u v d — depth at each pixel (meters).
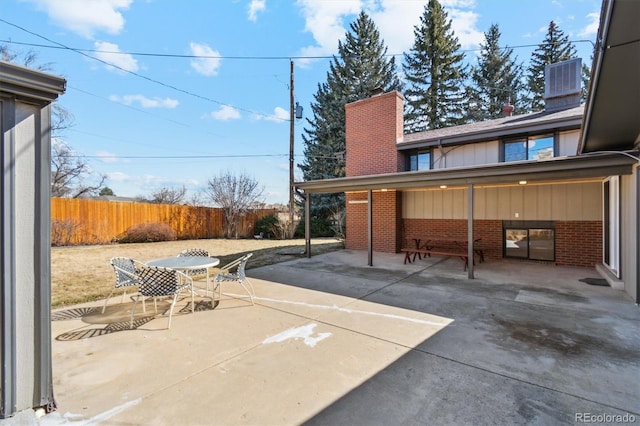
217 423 2.30
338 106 21.16
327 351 3.47
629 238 5.47
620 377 2.88
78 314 4.72
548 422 2.28
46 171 2.39
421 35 26.89
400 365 3.14
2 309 2.24
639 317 4.44
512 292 5.82
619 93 4.44
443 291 5.92
